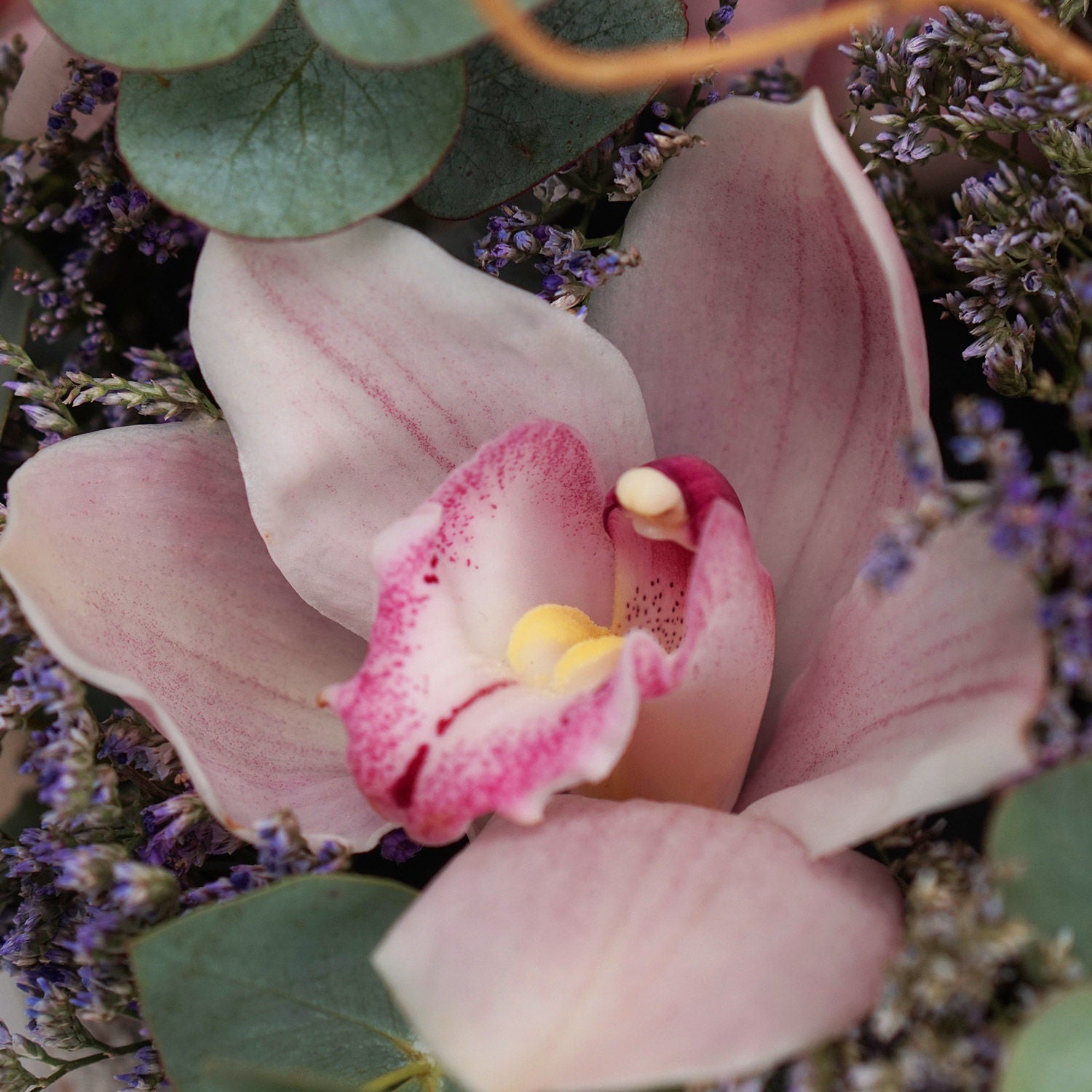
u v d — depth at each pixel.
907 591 0.47
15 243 0.53
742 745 0.48
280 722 0.50
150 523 0.50
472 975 0.45
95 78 0.52
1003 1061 0.45
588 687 0.47
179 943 0.47
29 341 0.53
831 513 0.49
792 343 0.49
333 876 0.47
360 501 0.49
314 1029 0.47
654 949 0.45
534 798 0.46
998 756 0.45
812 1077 0.45
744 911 0.46
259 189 0.48
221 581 0.50
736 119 0.48
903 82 0.51
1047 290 0.49
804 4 0.52
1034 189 0.50
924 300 0.52
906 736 0.46
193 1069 0.47
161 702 0.49
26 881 0.50
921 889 0.45
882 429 0.49
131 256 0.53
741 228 0.49
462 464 0.49
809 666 0.49
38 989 0.49
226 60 0.48
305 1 0.47
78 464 0.49
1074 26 0.51
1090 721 0.46
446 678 0.47
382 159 0.48
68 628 0.48
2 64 0.52
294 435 0.48
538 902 0.46
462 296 0.48
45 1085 0.49
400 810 0.47
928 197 0.52
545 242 0.50
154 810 0.48
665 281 0.49
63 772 0.48
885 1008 0.45
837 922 0.46
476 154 0.50
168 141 0.48
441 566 0.48
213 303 0.48
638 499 0.48
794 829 0.47
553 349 0.48
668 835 0.47
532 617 0.48
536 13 0.49
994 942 0.45
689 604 0.47
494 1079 0.45
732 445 0.50
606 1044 0.45
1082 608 0.45
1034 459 0.51
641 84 0.49
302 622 0.50
